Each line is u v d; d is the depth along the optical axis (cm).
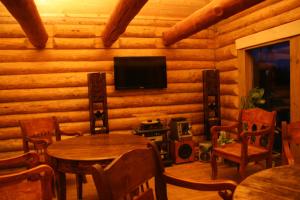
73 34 449
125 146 252
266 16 378
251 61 447
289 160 213
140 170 146
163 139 429
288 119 379
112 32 370
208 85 471
